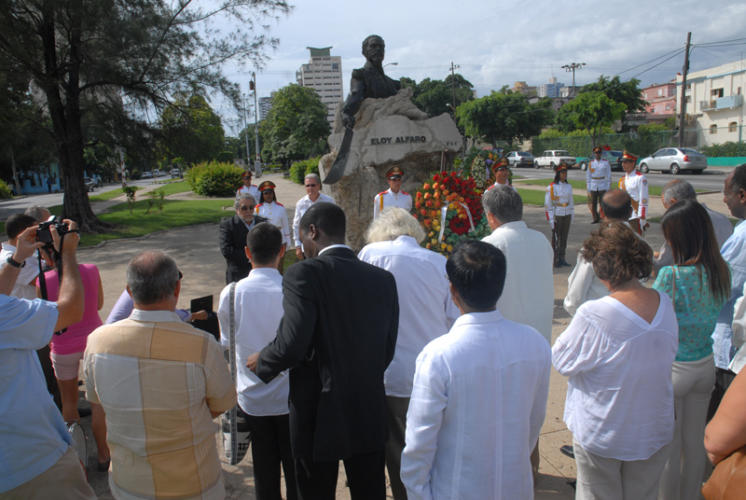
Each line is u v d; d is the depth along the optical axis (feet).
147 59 46.98
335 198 26.13
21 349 6.81
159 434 6.64
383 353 7.50
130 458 6.74
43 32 44.11
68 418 11.79
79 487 7.55
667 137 125.70
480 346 5.90
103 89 50.03
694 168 89.10
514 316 9.40
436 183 17.44
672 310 7.30
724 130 129.70
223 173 88.02
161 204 60.75
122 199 93.91
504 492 5.94
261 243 9.00
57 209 72.13
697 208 8.25
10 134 44.19
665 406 7.26
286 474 8.98
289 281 7.23
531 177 100.99
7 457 6.75
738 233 9.70
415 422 5.90
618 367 7.05
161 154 55.42
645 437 7.18
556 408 13.23
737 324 8.69
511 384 5.94
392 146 25.79
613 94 152.87
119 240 42.04
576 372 7.43
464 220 17.21
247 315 8.77
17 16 42.04
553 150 138.10
